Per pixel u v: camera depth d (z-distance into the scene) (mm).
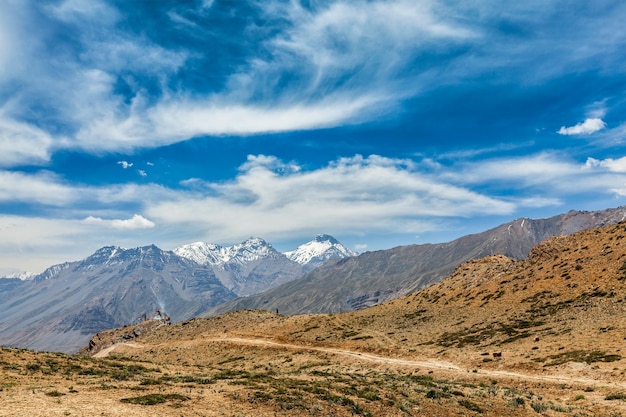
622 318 76500
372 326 131125
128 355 134375
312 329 129750
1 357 46062
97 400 28156
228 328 145000
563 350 67438
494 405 40219
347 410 32500
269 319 151375
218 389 35156
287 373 54625
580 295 100438
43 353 54938
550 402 44594
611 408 41125
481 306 124375
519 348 75750
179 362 111438
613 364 55562
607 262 111000
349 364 82000
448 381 62281
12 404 25828
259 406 30500
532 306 107000
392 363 78438
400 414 33562
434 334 107500
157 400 29016
